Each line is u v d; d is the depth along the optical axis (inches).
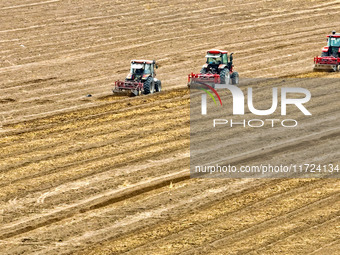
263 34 4997.5
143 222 1925.4
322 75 3801.7
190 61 4320.9
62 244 1804.9
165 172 2314.2
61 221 1950.1
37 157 2503.7
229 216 1948.8
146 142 2655.0
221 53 3550.7
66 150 2583.7
